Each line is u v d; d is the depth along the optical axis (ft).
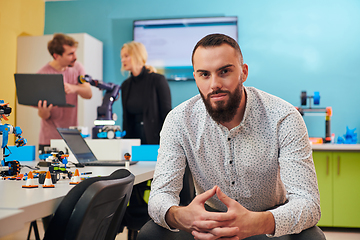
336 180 9.92
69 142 5.81
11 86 12.83
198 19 13.47
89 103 13.00
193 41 13.51
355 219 9.78
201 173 4.28
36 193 2.81
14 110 12.98
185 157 4.22
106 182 2.56
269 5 13.25
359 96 12.59
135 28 13.85
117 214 3.09
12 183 3.46
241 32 13.38
